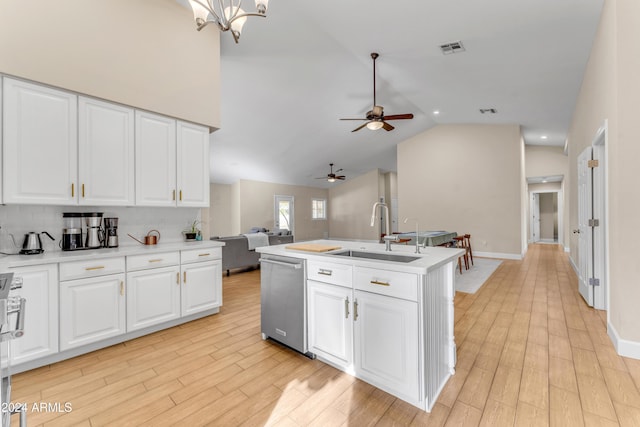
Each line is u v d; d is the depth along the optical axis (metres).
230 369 2.11
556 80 4.11
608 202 2.57
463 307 3.43
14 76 2.15
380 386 1.86
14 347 2.01
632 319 2.23
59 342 2.21
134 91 2.75
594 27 2.92
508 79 4.23
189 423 1.57
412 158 8.07
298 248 2.48
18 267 2.03
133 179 2.78
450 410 1.66
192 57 3.19
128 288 2.58
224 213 9.70
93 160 2.53
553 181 9.52
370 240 10.97
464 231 7.39
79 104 2.46
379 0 2.88
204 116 3.29
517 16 2.84
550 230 11.13
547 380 1.94
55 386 1.91
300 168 9.18
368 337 1.87
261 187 9.88
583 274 3.67
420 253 2.13
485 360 2.21
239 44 3.84
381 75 4.74
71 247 2.60
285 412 1.65
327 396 1.79
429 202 7.83
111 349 2.43
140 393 1.83
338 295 2.03
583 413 1.61
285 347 2.46
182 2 3.10
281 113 5.79
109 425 1.56
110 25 2.60
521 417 1.59
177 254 2.92
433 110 6.31
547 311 3.27
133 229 3.10
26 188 2.21
